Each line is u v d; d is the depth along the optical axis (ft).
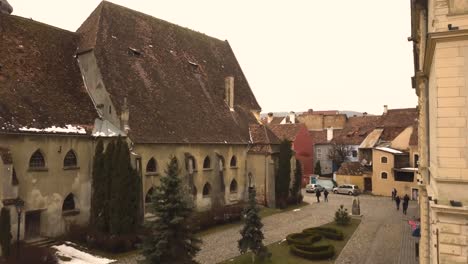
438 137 38.83
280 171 148.05
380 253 87.25
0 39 94.84
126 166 89.66
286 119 309.01
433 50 42.11
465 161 37.70
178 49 141.08
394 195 177.58
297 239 94.27
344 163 218.59
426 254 63.57
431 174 48.85
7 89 88.38
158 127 109.70
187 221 60.75
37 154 87.35
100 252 83.92
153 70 123.13
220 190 128.06
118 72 110.32
